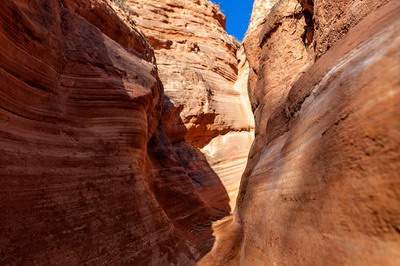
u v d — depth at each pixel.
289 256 4.16
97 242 6.28
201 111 28.06
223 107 30.52
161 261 7.70
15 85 5.91
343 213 2.99
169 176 14.82
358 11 5.55
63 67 7.78
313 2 8.93
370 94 3.05
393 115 2.57
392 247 2.29
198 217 14.88
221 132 29.19
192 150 24.30
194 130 27.77
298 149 5.24
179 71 29.97
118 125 8.73
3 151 5.18
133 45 13.41
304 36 10.66
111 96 8.80
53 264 5.20
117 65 9.81
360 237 2.66
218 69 35.50
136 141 9.38
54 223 5.60
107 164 7.79
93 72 8.57
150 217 8.51
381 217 2.47
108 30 11.48
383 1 4.66
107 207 7.05
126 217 7.47
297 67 10.24
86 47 8.84
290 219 4.52
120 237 6.93
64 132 7.03
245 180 11.42
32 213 5.28
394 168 2.42
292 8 10.92
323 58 6.26
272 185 6.42
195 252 9.73
